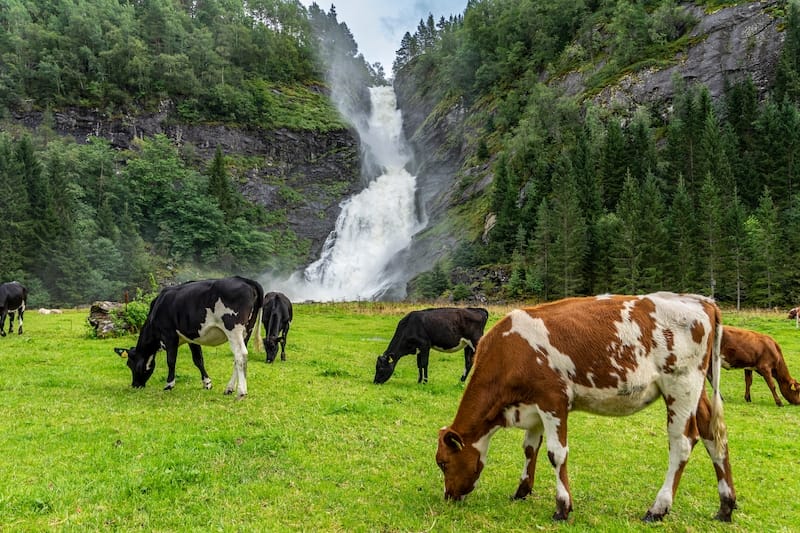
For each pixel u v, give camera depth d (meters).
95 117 102.75
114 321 20.31
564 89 100.69
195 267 86.44
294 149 116.62
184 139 109.38
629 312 6.00
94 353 16.34
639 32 95.00
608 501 6.50
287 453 7.63
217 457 7.27
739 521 5.98
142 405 10.25
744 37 81.25
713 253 53.22
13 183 66.75
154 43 125.31
